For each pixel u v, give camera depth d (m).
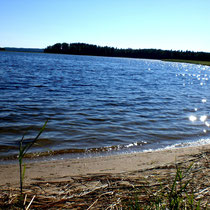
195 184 3.26
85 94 14.12
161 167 4.28
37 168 4.37
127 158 5.06
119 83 21.73
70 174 4.01
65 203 2.64
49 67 40.25
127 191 3.02
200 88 21.16
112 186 3.23
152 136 6.91
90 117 8.69
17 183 3.50
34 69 33.47
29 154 5.18
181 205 2.42
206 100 14.12
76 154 5.30
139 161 4.86
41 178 3.77
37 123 7.59
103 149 5.70
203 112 10.52
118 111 9.93
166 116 9.46
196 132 7.50
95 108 10.28
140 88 18.72
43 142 5.98
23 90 14.33
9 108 9.41
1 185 3.38
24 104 10.33
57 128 7.16
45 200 2.71
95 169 4.33
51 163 4.68
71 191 3.04
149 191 3.00
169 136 6.98
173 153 5.45
